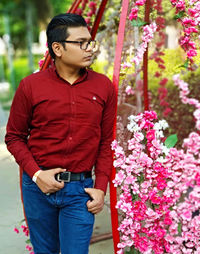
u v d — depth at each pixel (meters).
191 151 1.71
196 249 1.86
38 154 1.67
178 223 1.85
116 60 1.76
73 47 1.58
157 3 2.34
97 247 2.54
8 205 3.23
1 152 4.54
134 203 1.81
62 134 1.61
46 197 1.69
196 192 1.74
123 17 1.75
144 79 2.92
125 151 2.00
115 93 1.74
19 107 1.64
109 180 1.81
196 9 1.84
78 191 1.67
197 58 2.00
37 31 16.05
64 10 12.87
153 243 1.85
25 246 2.59
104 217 2.94
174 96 4.15
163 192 1.80
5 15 14.10
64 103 1.60
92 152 1.68
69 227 1.68
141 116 1.83
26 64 15.53
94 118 1.64
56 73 1.63
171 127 4.01
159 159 1.79
